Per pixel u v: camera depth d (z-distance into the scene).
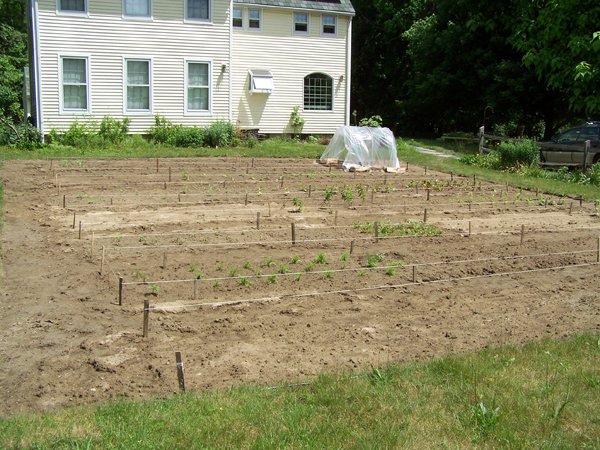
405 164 20.50
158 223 10.41
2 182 13.61
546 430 4.18
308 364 5.29
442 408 4.44
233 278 7.56
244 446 3.87
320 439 3.97
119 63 22.23
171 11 22.75
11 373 5.01
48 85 21.30
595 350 5.54
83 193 12.88
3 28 36.84
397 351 5.59
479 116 33.59
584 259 8.90
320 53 27.12
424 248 9.34
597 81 14.03
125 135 22.33
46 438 3.92
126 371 5.11
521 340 5.88
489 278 7.93
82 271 7.73
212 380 4.96
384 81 43.06
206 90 23.84
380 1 40.38
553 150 21.06
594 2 13.98
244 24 25.53
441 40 31.41
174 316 6.35
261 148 22.45
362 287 7.43
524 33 17.41
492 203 13.39
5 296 6.79
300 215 11.48
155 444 3.86
